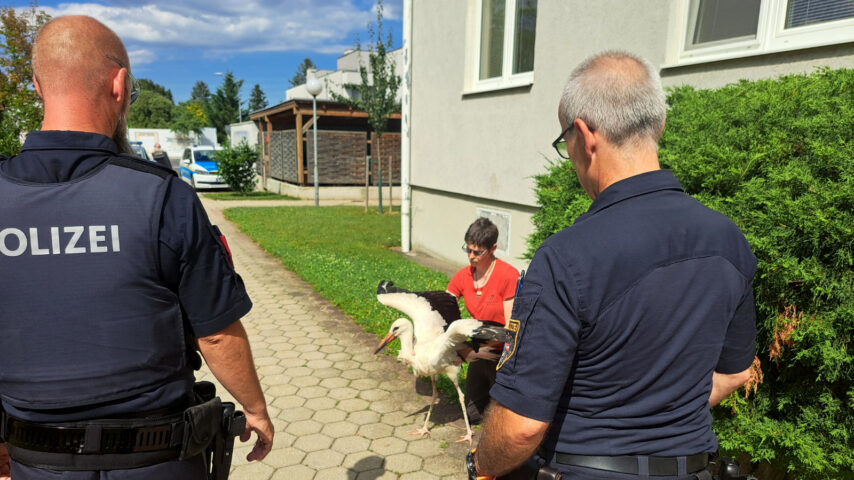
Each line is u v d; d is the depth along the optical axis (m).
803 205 2.14
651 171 1.29
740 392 2.44
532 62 6.98
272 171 24.83
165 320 1.40
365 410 3.95
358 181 21.61
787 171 2.32
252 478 3.09
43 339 1.30
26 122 9.11
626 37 5.38
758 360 2.31
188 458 1.48
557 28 6.27
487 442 1.32
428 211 9.67
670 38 4.91
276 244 10.80
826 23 3.77
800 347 2.21
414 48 9.46
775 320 2.25
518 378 1.21
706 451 1.30
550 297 1.19
